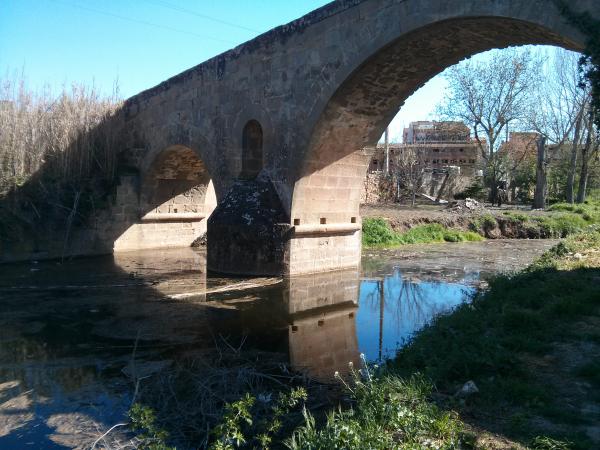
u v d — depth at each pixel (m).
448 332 6.46
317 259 13.21
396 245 19.38
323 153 12.09
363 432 3.82
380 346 7.64
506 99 32.72
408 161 34.66
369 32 9.85
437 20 8.54
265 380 6.07
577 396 4.47
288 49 11.98
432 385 4.74
